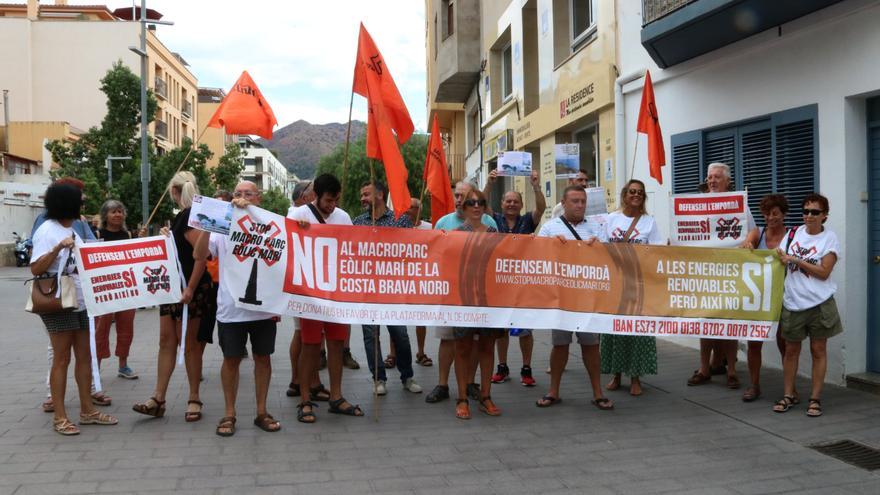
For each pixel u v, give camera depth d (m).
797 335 6.37
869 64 6.80
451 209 8.66
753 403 6.73
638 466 5.09
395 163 5.95
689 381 7.55
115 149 32.38
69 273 5.69
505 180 19.94
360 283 6.10
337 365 6.40
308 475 4.88
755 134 8.41
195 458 5.19
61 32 49.81
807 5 7.24
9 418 6.18
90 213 30.39
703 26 8.34
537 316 6.31
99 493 4.49
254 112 7.50
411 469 5.03
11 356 9.34
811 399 6.28
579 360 9.09
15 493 4.46
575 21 13.27
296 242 5.94
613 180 11.23
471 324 6.22
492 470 5.02
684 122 9.58
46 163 44.16
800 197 7.71
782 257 6.42
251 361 9.02
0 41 49.12
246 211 5.75
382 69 6.13
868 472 4.91
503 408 6.71
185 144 32.06
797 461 5.15
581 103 12.37
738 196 6.82
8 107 48.34
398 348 7.36
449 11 23.05
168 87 56.41
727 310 6.49
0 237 36.91
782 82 7.87
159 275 6.02
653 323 6.44
